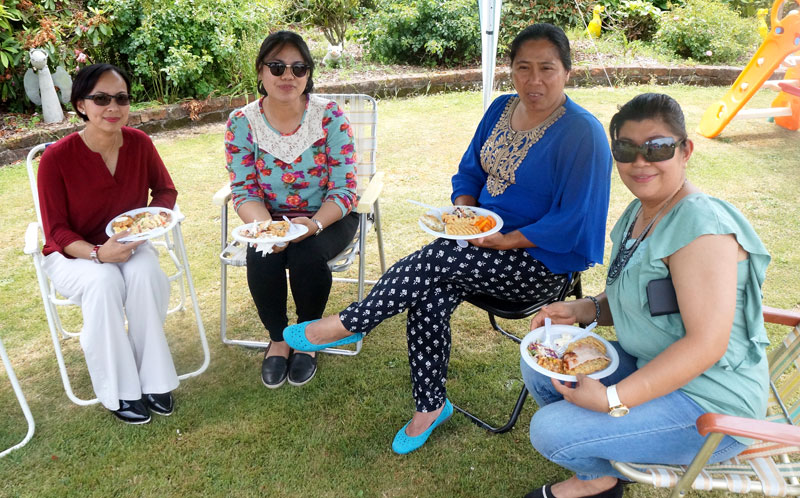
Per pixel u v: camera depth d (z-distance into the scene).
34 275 3.51
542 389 1.91
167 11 6.29
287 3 8.20
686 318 1.51
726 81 7.46
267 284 2.52
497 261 2.16
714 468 1.61
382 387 2.61
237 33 6.90
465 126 6.09
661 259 1.59
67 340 2.97
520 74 2.10
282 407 2.49
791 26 4.80
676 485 1.54
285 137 2.59
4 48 5.66
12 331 3.01
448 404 2.34
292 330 2.25
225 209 2.77
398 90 7.31
